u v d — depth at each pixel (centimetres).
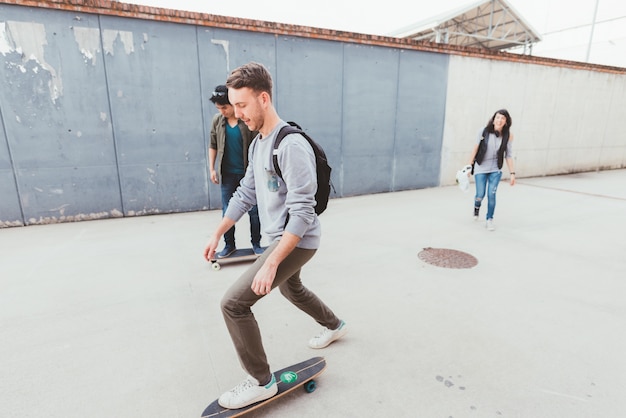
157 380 198
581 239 446
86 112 494
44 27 454
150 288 310
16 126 467
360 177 700
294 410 178
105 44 484
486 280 329
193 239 441
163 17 498
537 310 275
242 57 557
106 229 482
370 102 672
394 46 665
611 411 178
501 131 459
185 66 529
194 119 551
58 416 173
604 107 996
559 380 200
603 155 1049
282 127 151
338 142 661
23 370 205
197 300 289
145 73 511
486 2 1048
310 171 147
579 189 775
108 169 521
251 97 143
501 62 798
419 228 491
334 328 225
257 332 161
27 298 289
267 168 155
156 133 535
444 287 314
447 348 228
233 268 354
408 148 736
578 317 266
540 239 446
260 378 168
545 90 881
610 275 341
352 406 181
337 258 381
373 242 432
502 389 192
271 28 559
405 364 212
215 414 164
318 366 194
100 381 197
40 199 496
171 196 564
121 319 260
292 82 599
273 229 163
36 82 465
